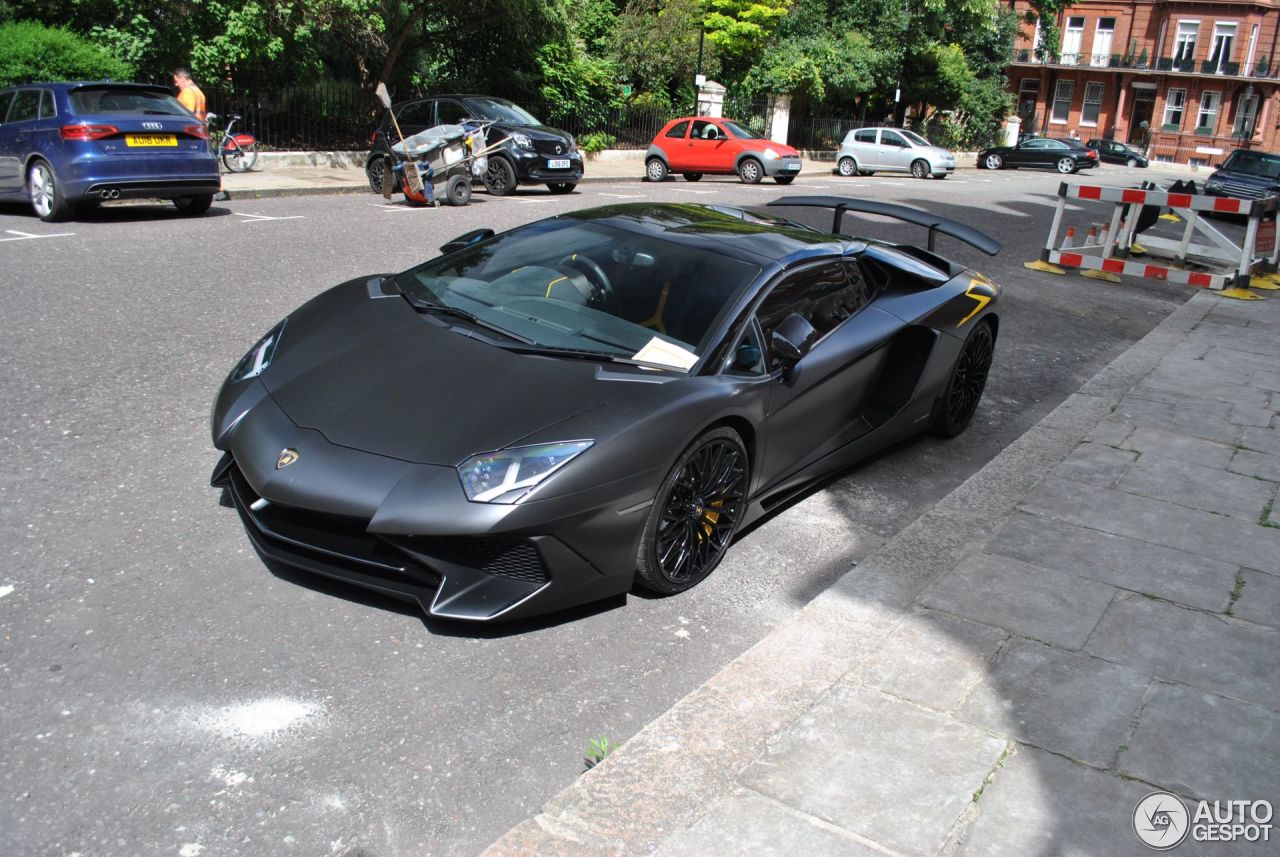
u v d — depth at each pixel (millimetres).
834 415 4441
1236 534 4297
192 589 3242
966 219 16562
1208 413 6062
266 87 17891
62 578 3230
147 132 10219
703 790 2518
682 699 2895
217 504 3850
